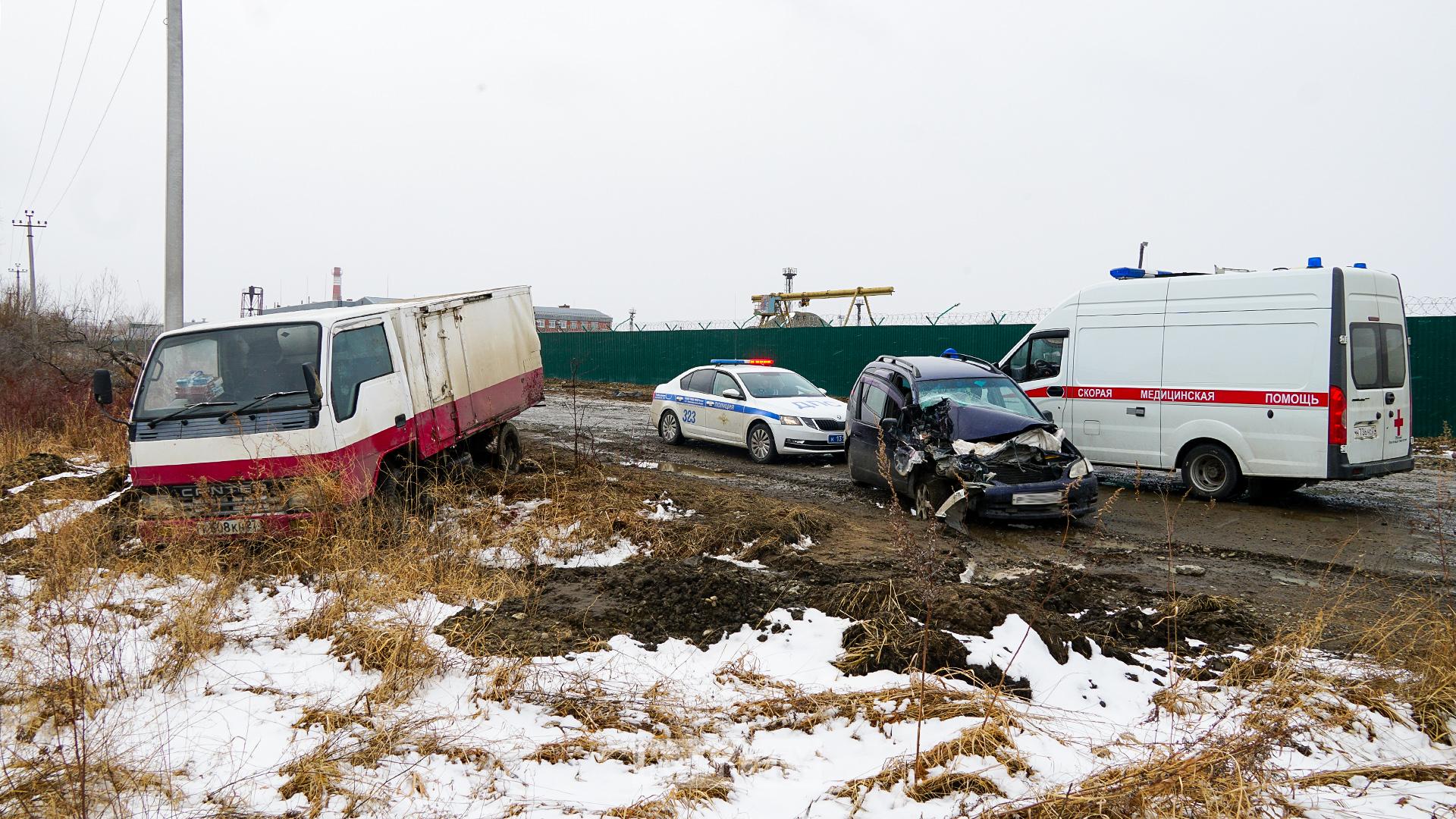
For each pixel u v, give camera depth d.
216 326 7.38
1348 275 8.91
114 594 5.99
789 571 6.49
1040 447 8.63
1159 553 7.42
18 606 5.63
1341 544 7.65
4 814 3.23
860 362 24.42
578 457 11.06
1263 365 9.30
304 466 6.79
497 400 10.63
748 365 14.70
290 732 3.96
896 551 7.25
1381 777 3.54
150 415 7.12
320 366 7.11
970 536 8.02
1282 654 4.59
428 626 5.34
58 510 8.02
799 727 4.05
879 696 4.25
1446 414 15.62
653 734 4.00
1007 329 21.73
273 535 6.70
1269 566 6.96
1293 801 3.32
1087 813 3.15
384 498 7.51
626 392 27.61
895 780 3.49
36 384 14.91
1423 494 10.12
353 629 5.16
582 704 4.25
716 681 4.59
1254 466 9.38
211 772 3.58
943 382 9.58
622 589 6.05
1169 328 10.09
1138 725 4.05
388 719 4.06
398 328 8.38
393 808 3.30
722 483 11.18
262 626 5.36
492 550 7.14
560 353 33.50
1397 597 6.02
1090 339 10.81
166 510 6.88
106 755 3.61
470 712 4.21
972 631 4.90
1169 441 10.07
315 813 3.25
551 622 5.44
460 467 9.45
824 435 12.63
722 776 3.54
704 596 5.73
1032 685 4.42
